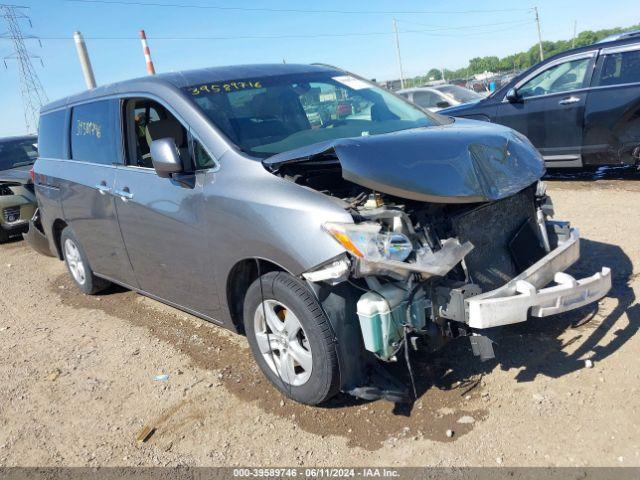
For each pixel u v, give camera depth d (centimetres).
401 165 288
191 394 360
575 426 283
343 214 278
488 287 311
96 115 468
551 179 830
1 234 884
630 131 701
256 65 439
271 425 317
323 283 291
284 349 324
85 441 326
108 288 580
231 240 325
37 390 392
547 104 767
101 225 464
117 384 386
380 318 281
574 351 347
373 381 308
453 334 300
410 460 276
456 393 322
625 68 695
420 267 267
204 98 373
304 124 384
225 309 358
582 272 457
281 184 307
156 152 338
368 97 434
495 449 275
